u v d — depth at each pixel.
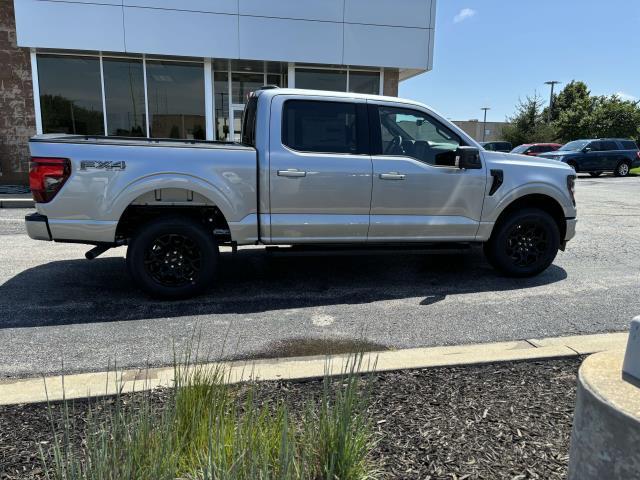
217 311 4.65
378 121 5.13
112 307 4.72
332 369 3.05
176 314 4.56
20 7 11.40
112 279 5.64
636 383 1.69
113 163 4.48
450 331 4.20
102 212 4.50
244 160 4.74
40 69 12.30
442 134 5.35
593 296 5.18
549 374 3.10
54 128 12.63
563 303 4.95
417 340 4.00
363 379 2.99
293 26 12.41
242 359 3.61
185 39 12.08
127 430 1.88
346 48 12.70
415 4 12.80
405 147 5.27
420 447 2.34
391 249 5.30
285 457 1.80
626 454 1.54
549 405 2.72
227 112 13.72
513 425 2.53
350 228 5.07
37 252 6.94
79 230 4.51
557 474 2.16
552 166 5.68
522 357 3.29
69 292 5.15
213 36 12.17
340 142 5.03
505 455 2.29
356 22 12.63
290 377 2.95
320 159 4.89
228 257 6.83
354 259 6.80
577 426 1.73
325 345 3.89
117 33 11.82
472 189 5.32
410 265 6.47
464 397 2.80
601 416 1.61
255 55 12.41
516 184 5.46
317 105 4.96
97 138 4.95
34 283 5.47
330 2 12.44
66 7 11.55
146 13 11.84
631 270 6.28
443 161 5.36
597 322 4.42
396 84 13.66
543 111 53.03
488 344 3.73
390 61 12.95
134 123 12.94
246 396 2.72
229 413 2.35
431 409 2.67
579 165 22.44
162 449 1.82
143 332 4.13
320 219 4.98
